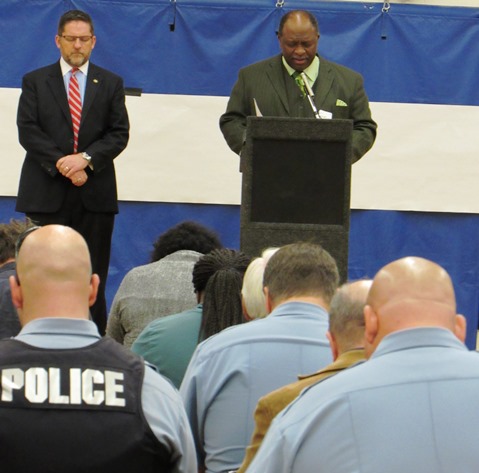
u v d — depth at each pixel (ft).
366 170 44.21
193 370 18.48
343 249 29.63
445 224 44.50
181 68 43.78
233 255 22.15
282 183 29.68
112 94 38.55
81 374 13.97
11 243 24.61
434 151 44.27
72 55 37.99
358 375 12.96
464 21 44.14
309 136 29.50
